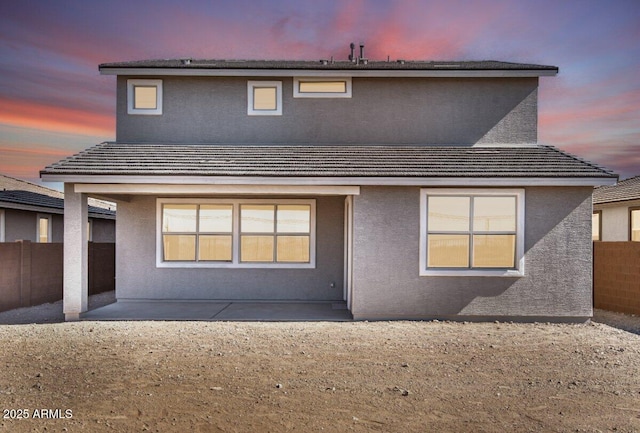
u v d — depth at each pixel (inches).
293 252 502.0
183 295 495.2
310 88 523.5
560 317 402.3
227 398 214.4
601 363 278.4
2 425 183.2
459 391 227.8
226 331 360.5
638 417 196.9
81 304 409.4
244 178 397.4
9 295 475.5
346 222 490.0
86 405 204.5
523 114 517.7
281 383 236.4
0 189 754.2
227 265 494.9
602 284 504.4
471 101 518.9
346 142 518.3
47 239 748.6
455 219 416.2
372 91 519.8
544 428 185.2
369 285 404.8
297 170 406.9
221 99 520.7
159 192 406.9
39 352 294.0
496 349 309.6
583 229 402.9
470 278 403.5
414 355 292.5
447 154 466.6
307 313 434.6
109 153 459.5
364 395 220.5
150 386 230.1
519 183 392.2
